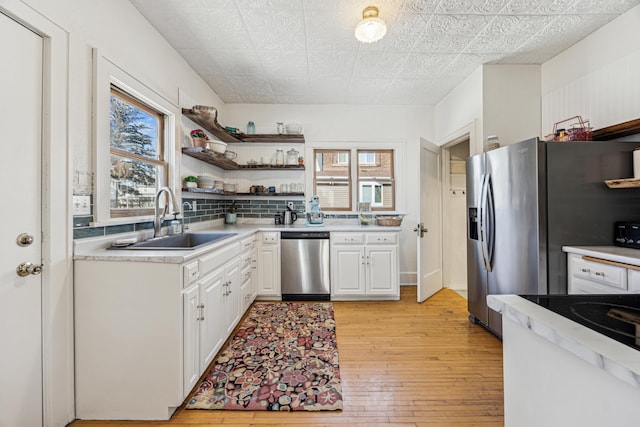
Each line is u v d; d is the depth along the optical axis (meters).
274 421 1.48
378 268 3.32
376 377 1.84
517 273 2.08
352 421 1.47
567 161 1.91
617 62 2.13
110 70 1.75
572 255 1.85
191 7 2.00
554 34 2.33
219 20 2.15
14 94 1.23
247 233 2.79
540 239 1.90
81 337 1.48
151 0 1.93
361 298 3.37
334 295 3.33
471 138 2.96
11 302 1.23
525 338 0.74
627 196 1.91
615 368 0.48
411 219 3.94
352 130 3.90
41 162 1.34
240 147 3.91
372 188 4.00
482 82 2.81
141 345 1.48
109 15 1.74
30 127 1.29
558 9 2.04
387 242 3.32
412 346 2.25
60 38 1.41
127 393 1.49
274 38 2.39
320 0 1.94
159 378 1.49
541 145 1.90
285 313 2.93
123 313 1.48
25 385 1.28
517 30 2.28
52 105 1.37
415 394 1.68
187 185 2.70
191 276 1.60
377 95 3.59
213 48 2.53
